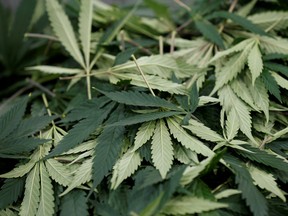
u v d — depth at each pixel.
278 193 0.57
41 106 0.75
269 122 0.66
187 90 0.65
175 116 0.63
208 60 0.73
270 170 0.60
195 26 0.83
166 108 0.63
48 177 0.62
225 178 0.61
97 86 0.72
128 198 0.58
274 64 0.68
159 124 0.62
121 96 0.62
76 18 0.86
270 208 0.58
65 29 0.77
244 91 0.66
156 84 0.66
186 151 0.60
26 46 0.91
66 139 0.62
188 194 0.55
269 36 0.71
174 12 0.90
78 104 0.71
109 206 0.59
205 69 0.69
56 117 0.67
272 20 0.75
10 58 0.91
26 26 0.91
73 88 0.77
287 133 0.65
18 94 0.83
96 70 0.76
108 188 0.60
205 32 0.76
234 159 0.60
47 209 0.60
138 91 0.64
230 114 0.64
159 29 0.84
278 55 0.68
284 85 0.66
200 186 0.57
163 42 0.80
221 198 0.58
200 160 0.61
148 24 0.84
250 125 0.63
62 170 0.62
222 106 0.65
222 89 0.67
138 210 0.55
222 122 0.63
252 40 0.71
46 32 0.90
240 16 0.75
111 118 0.64
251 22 0.74
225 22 0.79
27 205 0.60
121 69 0.70
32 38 0.91
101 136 0.62
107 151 0.60
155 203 0.53
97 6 0.86
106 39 0.77
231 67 0.68
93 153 0.61
